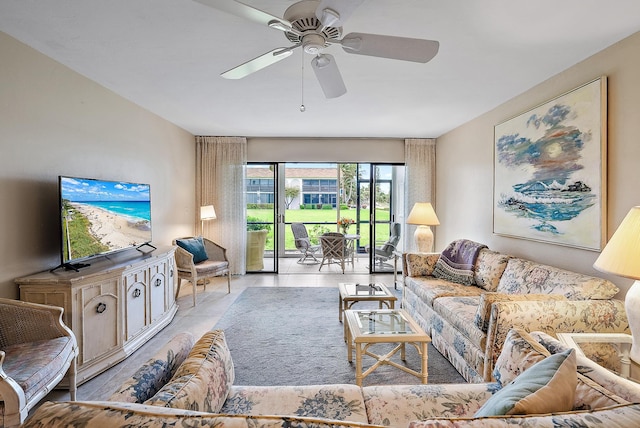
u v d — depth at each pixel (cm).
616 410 77
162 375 129
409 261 388
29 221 239
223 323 347
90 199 270
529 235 310
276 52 181
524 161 318
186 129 507
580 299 214
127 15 196
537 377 102
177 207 486
